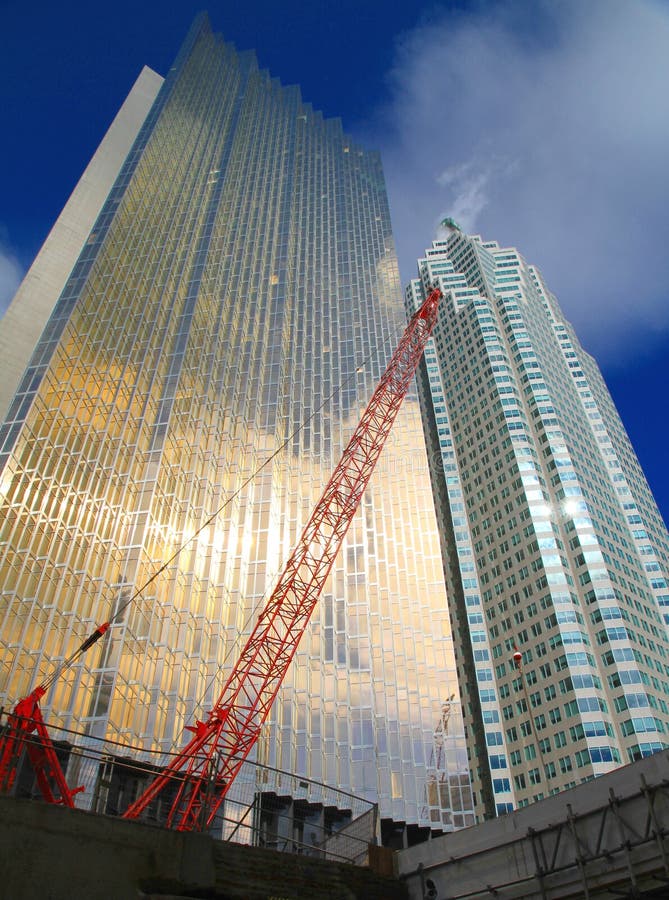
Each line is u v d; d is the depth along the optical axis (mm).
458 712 84812
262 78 196875
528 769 117312
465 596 144500
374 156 192125
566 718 115062
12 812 22094
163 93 146875
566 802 26875
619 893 23969
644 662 119438
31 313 95688
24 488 73812
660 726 110312
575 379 184250
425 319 90750
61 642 67875
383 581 95562
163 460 88188
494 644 135625
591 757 108125
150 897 23062
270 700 65875
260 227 143750
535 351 174500
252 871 26938
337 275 146125
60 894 21594
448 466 167625
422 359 195750
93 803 48375
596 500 146875
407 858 31969
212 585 85125
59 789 43156
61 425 81312
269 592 87375
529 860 27328
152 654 74250
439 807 77188
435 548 100062
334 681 83812
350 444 81125
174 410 94375
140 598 75562
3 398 85438
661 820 23328
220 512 92625
